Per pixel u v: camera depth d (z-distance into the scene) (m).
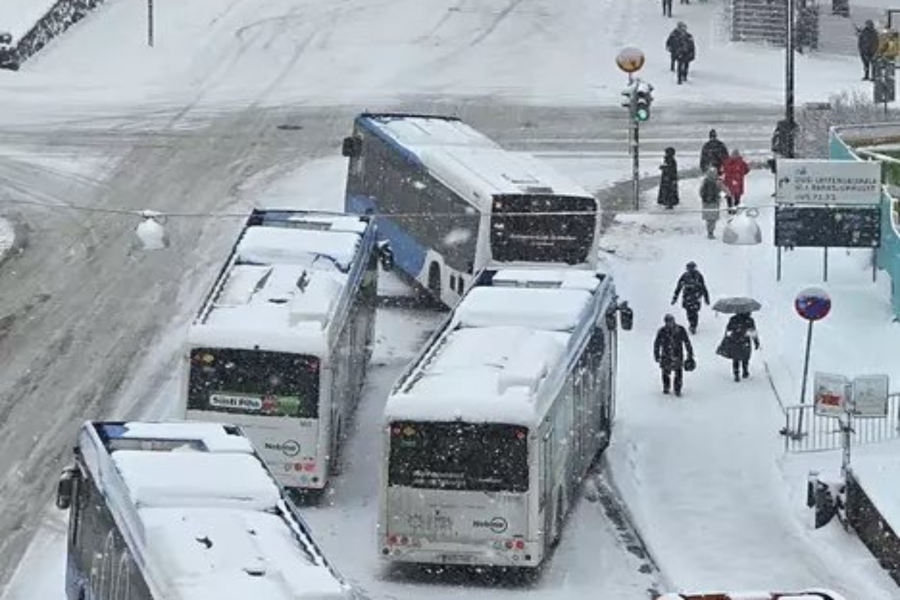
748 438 74.88
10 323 87.44
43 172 110.31
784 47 141.88
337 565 63.59
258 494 52.53
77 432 74.94
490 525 61.75
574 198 85.94
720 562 63.75
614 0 155.62
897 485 65.75
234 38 141.25
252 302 70.44
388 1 152.38
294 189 107.81
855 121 115.69
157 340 85.81
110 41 139.62
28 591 61.03
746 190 107.69
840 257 96.69
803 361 82.12
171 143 116.81
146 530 49.62
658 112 125.56
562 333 68.62
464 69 135.88
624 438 75.50
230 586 46.22
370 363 82.81
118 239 99.88
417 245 92.31
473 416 61.31
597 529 66.81
